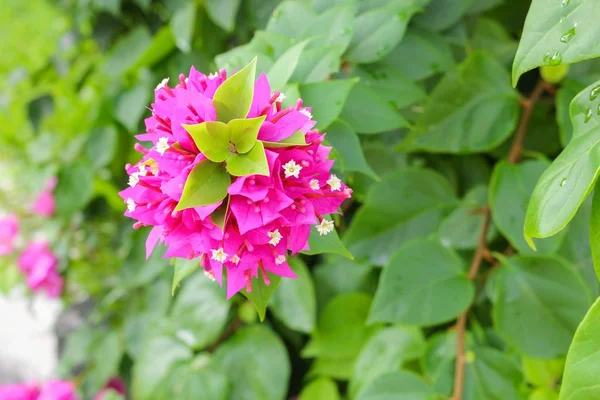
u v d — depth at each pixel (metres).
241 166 0.30
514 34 0.51
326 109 0.37
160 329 0.58
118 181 0.72
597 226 0.28
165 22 0.66
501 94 0.44
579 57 0.27
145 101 0.61
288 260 0.43
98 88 0.76
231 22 0.51
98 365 0.68
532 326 0.41
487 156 0.51
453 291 0.42
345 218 0.56
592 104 0.29
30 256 0.77
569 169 0.28
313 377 0.62
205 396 0.53
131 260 0.64
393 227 0.47
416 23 0.45
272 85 0.36
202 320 0.55
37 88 0.79
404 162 0.50
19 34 0.82
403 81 0.42
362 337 0.53
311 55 0.38
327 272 0.57
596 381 0.28
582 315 0.41
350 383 0.51
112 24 0.69
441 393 0.42
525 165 0.43
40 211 0.75
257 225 0.30
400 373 0.43
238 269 0.32
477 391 0.42
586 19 0.27
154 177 0.31
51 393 0.68
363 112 0.40
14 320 1.03
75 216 0.77
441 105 0.44
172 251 0.32
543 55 0.28
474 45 0.48
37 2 0.81
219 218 0.30
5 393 0.71
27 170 0.80
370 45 0.41
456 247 0.46
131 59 0.62
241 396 0.54
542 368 0.44
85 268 0.81
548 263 0.42
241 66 0.38
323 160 0.32
